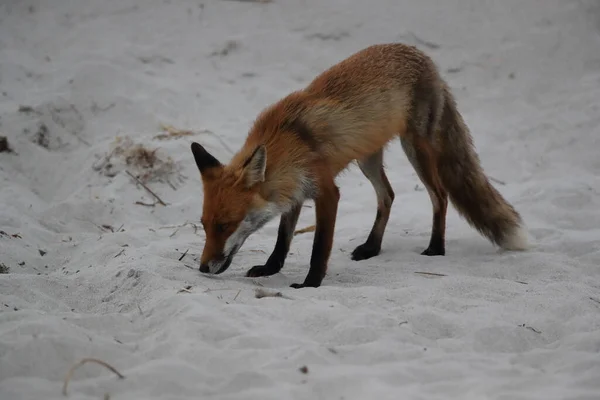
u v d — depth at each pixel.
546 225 13.70
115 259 11.24
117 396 6.14
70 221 14.52
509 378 6.72
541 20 22.92
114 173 16.06
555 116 19.16
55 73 20.17
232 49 22.06
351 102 10.88
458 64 21.70
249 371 6.48
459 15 23.31
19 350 6.54
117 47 21.69
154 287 9.11
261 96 20.23
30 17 23.06
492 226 12.12
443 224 12.12
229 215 9.62
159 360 6.74
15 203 14.55
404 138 12.02
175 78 20.73
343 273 10.81
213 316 7.75
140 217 14.86
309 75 21.38
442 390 6.43
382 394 6.21
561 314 8.54
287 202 10.19
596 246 12.01
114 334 7.64
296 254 12.22
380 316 7.98
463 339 7.75
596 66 21.31
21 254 11.74
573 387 6.52
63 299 9.41
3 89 19.34
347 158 10.89
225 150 17.20
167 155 16.39
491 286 9.62
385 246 12.66
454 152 12.34
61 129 18.02
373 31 22.80
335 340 7.53
